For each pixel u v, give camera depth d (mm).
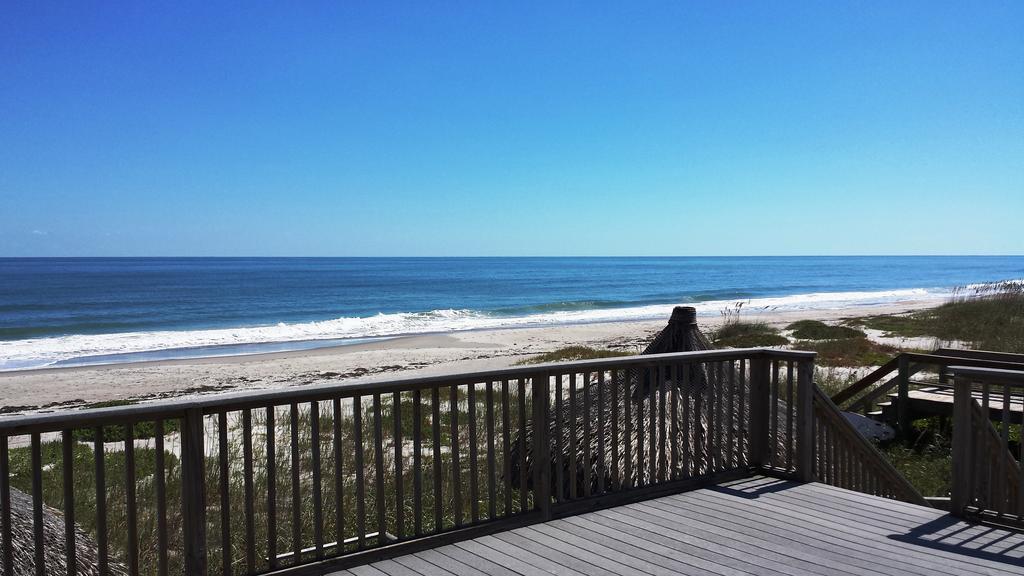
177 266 162875
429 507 5859
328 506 5809
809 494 4766
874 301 55094
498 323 39125
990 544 3834
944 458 8484
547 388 4297
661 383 4848
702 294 68312
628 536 3973
